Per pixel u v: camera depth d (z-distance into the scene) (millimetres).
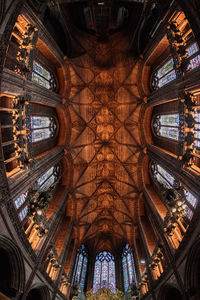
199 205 9570
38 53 16578
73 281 19062
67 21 18203
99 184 24484
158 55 18125
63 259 16094
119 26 20734
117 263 24453
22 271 9938
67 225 20328
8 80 8961
